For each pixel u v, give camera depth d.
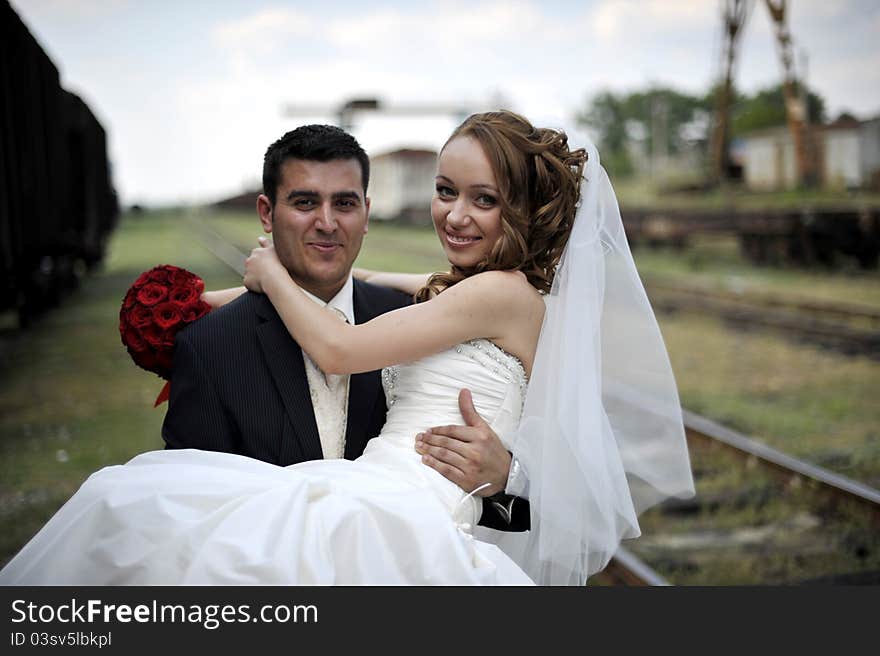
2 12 10.83
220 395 2.22
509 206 2.20
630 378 2.48
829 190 29.58
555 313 2.26
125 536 1.83
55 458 6.33
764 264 20.22
